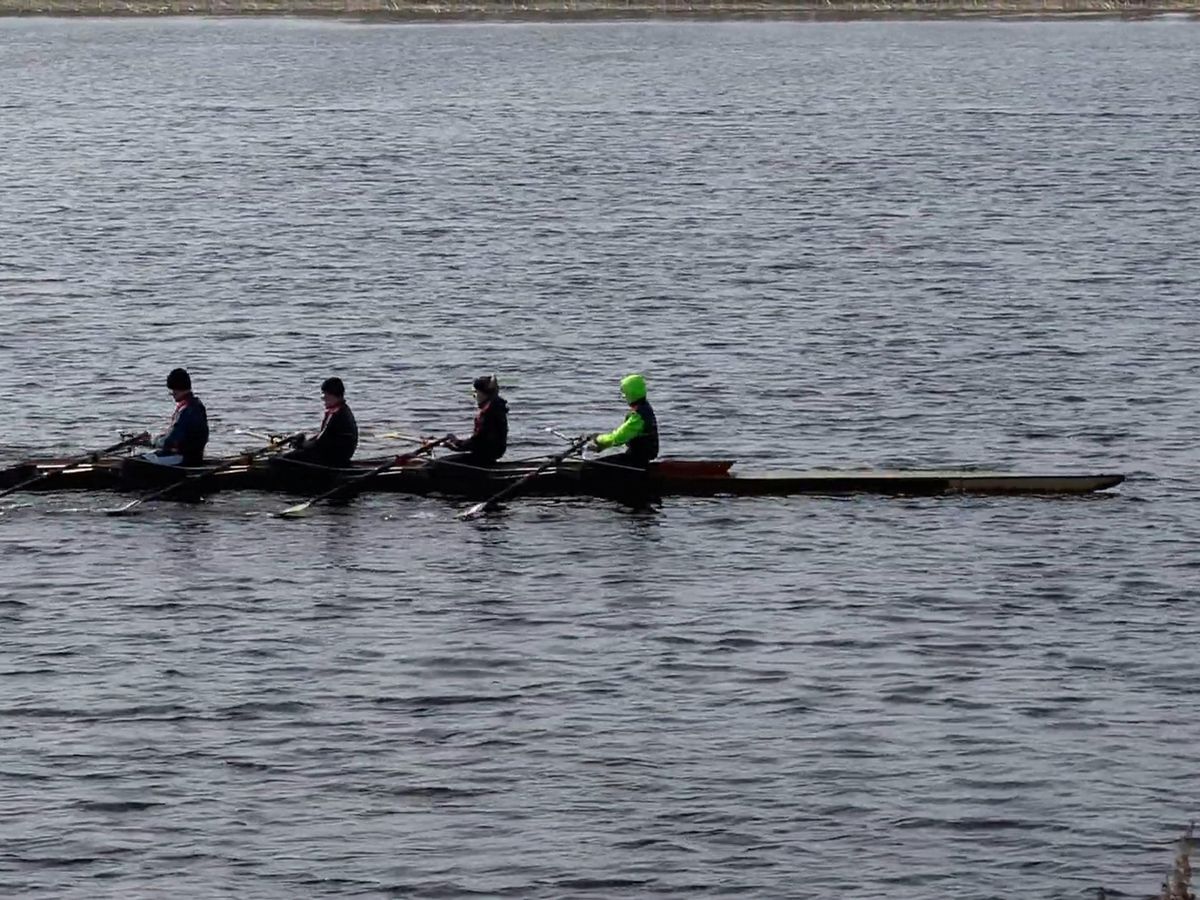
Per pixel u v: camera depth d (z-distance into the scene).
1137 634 118.19
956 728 104.81
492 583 126.50
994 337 199.00
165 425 165.25
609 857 91.94
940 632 118.31
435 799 97.25
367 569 129.12
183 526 137.62
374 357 191.50
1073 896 88.56
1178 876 78.69
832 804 96.62
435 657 114.25
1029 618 120.69
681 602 123.12
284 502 142.75
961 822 95.00
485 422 143.12
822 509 141.75
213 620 120.19
